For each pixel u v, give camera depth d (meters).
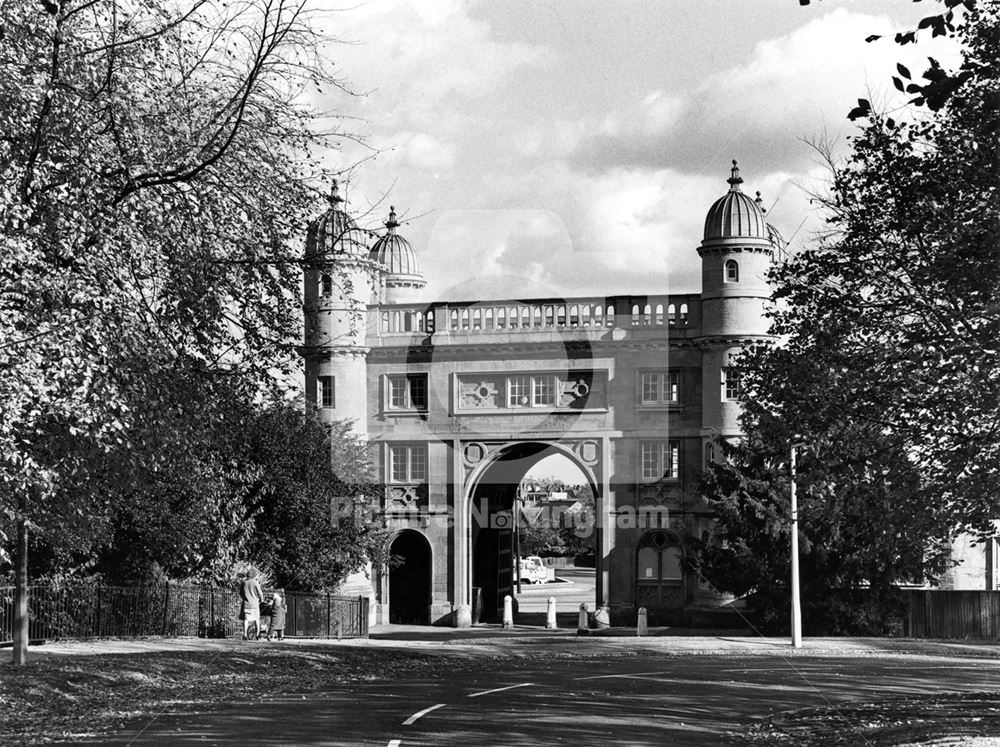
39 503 14.48
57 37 12.59
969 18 14.96
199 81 14.08
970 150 15.84
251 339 14.45
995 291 14.75
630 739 12.48
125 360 12.58
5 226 11.92
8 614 24.55
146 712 15.14
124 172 13.43
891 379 16.19
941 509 16.30
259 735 12.47
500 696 17.67
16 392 11.44
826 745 12.16
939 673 24.02
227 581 30.17
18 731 13.30
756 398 17.36
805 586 38.47
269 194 14.32
